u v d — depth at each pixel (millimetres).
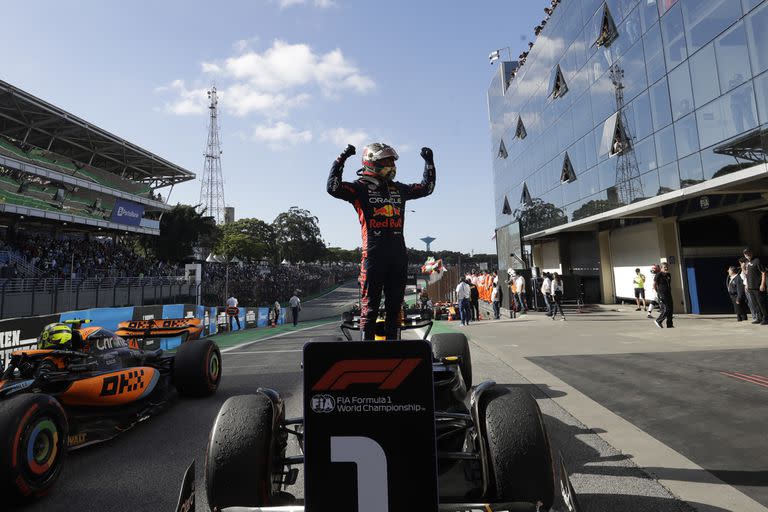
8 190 25875
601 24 16891
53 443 3469
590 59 18047
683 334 10547
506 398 2227
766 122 9641
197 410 5602
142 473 3748
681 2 12375
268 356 10281
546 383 6168
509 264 22328
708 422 4328
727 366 6699
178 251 44594
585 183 18859
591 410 4875
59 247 28969
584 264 24219
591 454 3664
